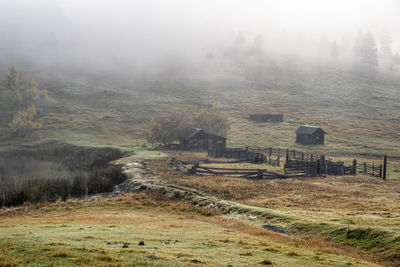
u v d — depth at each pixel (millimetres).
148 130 137750
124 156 80438
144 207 32469
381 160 86188
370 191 39969
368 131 135000
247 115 164250
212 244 15273
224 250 14094
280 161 77312
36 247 12477
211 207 31359
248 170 57688
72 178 56688
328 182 47219
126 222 23125
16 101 168000
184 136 104312
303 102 191000
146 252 12555
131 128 140875
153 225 21578
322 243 17500
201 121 112625
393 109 175500
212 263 11492
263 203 32406
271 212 25656
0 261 10312
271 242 16984
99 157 85250
